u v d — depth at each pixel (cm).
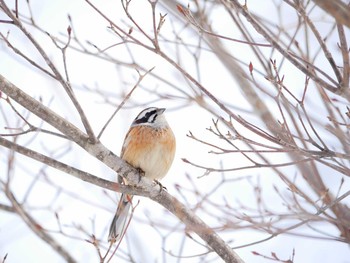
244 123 954
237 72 1079
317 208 992
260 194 1074
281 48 884
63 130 1077
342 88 883
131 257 1221
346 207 1023
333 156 932
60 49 1000
